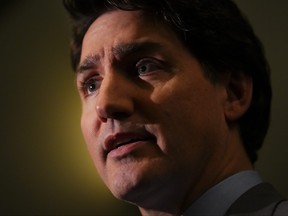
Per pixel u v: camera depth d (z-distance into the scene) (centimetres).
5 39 170
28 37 168
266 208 74
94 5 92
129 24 85
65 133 164
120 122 78
